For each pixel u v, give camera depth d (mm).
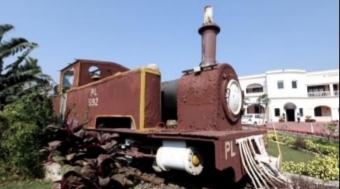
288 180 4902
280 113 38594
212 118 5090
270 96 39438
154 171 5609
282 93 38969
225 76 5410
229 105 5445
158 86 5914
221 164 3953
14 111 5922
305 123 31812
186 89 5680
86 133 4832
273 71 39719
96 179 4152
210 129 5078
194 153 4539
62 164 4523
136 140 5715
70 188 4152
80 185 4074
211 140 4094
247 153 4750
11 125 5863
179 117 5719
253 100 41312
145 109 5473
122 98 5961
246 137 4988
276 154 10594
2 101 10148
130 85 5801
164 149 4887
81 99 7293
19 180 5523
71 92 7828
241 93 6102
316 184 5113
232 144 4375
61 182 4227
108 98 6367
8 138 5867
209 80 5289
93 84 6941
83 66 7574
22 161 5512
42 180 5500
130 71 5883
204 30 6129
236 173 4383
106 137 4684
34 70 11289
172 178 5262
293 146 13297
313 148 12055
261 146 5562
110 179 4203
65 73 8508
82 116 7098
